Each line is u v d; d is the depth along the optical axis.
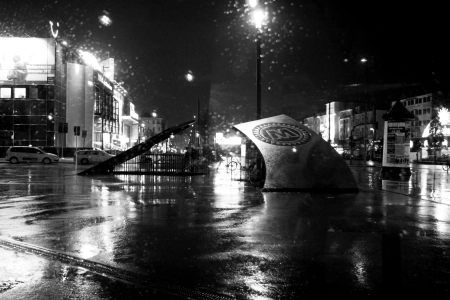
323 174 15.33
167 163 28.61
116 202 12.27
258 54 18.55
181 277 5.21
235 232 7.91
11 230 8.01
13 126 55.00
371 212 10.45
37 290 4.72
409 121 26.86
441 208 11.23
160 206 11.43
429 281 5.08
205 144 58.59
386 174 27.09
